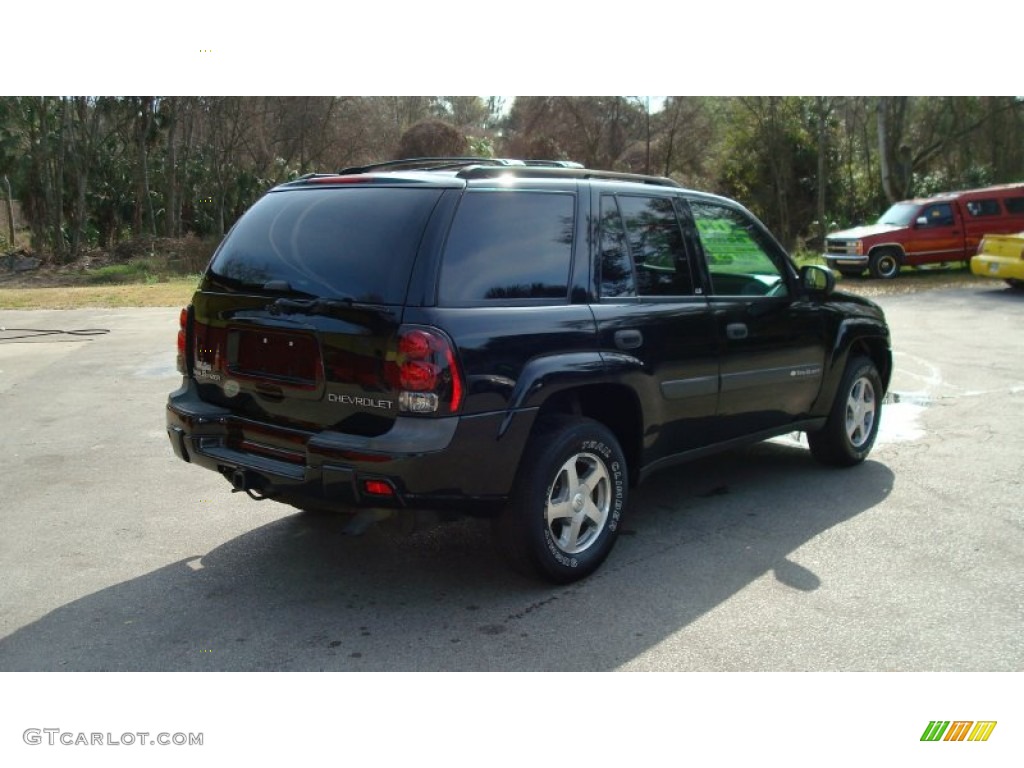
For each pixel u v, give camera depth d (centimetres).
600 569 447
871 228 2159
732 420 519
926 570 443
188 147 4478
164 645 372
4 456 679
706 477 607
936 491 570
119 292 2294
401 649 367
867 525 508
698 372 484
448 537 497
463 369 367
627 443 467
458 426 367
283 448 400
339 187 415
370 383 368
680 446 490
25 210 4791
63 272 3256
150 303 1977
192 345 446
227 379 424
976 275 1981
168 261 3372
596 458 432
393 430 363
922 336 1263
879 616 394
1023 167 3556
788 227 3522
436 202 382
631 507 544
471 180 396
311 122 4088
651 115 3762
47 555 472
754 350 521
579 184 440
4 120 4153
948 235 2094
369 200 398
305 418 392
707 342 487
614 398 457
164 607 407
